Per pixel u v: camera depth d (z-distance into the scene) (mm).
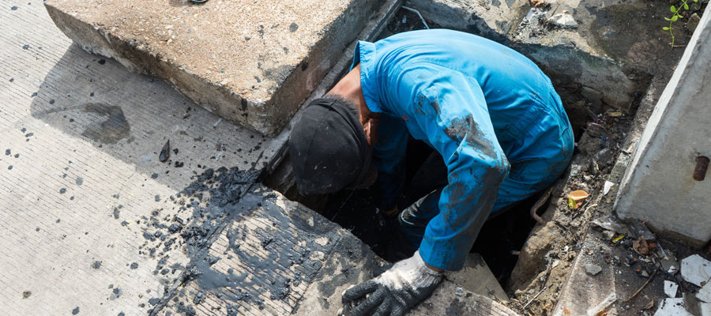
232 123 2732
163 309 2270
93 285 2342
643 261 2219
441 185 2797
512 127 2367
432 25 3107
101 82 2896
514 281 2496
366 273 2287
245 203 2490
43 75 2939
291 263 2330
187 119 2756
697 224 2121
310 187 2229
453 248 1981
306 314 2217
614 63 2668
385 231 2963
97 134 2732
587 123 2910
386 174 2717
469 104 1904
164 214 2490
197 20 2756
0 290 2355
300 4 2785
